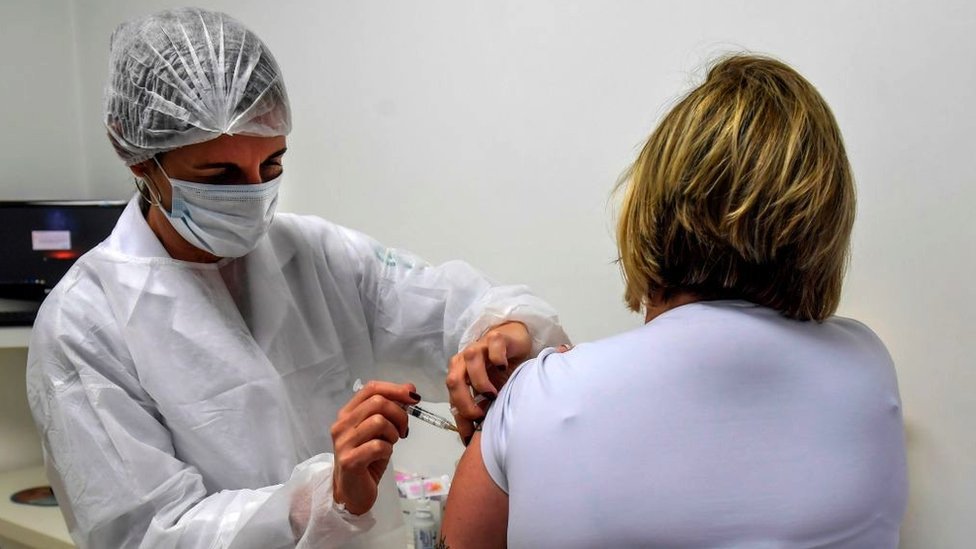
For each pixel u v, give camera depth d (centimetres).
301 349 121
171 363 105
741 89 70
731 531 64
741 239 68
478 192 179
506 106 171
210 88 99
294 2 207
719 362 67
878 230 130
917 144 125
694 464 65
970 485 125
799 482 65
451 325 127
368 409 90
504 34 169
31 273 216
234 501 95
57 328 103
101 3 248
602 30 155
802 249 69
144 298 107
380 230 199
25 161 250
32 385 104
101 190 260
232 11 223
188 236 109
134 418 102
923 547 131
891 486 70
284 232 125
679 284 74
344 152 203
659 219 72
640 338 70
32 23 248
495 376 101
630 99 153
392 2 187
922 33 122
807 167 68
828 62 131
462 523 75
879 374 73
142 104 101
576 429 67
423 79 184
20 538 199
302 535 93
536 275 171
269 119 104
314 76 206
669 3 146
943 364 126
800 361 69
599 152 158
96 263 110
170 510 96
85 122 262
